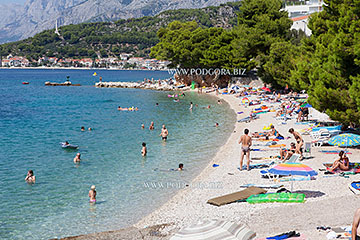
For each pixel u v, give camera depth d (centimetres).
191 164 3044
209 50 9731
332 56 3130
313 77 3466
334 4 3897
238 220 1738
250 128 4488
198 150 3531
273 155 3045
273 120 4888
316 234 1507
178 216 1905
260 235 1548
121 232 1723
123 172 2867
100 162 3169
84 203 2234
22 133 4622
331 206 1823
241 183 2370
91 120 5656
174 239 1103
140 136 4312
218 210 1920
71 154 3466
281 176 2425
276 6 8994
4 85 14900
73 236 1695
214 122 5212
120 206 2170
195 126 4925
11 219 2005
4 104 8019
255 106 6475
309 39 4791
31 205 2205
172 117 5809
